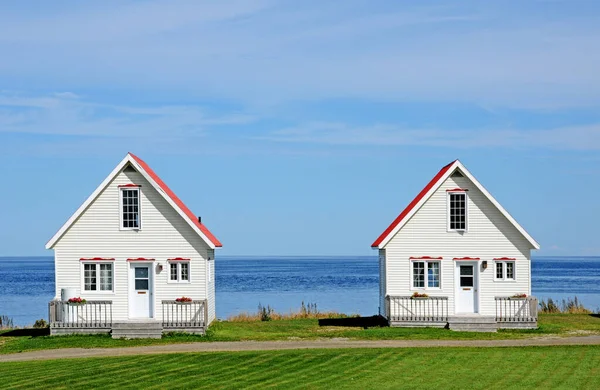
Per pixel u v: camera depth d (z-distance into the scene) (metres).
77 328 39.69
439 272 43.66
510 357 30.03
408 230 43.84
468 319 41.03
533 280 142.88
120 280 41.53
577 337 38.41
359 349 32.97
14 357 33.28
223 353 31.95
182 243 41.50
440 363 28.72
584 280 142.62
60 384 25.58
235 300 87.81
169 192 45.03
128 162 41.31
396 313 43.16
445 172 44.34
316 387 24.58
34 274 184.12
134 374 27.22
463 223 43.72
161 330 38.69
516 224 43.28
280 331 41.59
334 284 127.19
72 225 41.72
